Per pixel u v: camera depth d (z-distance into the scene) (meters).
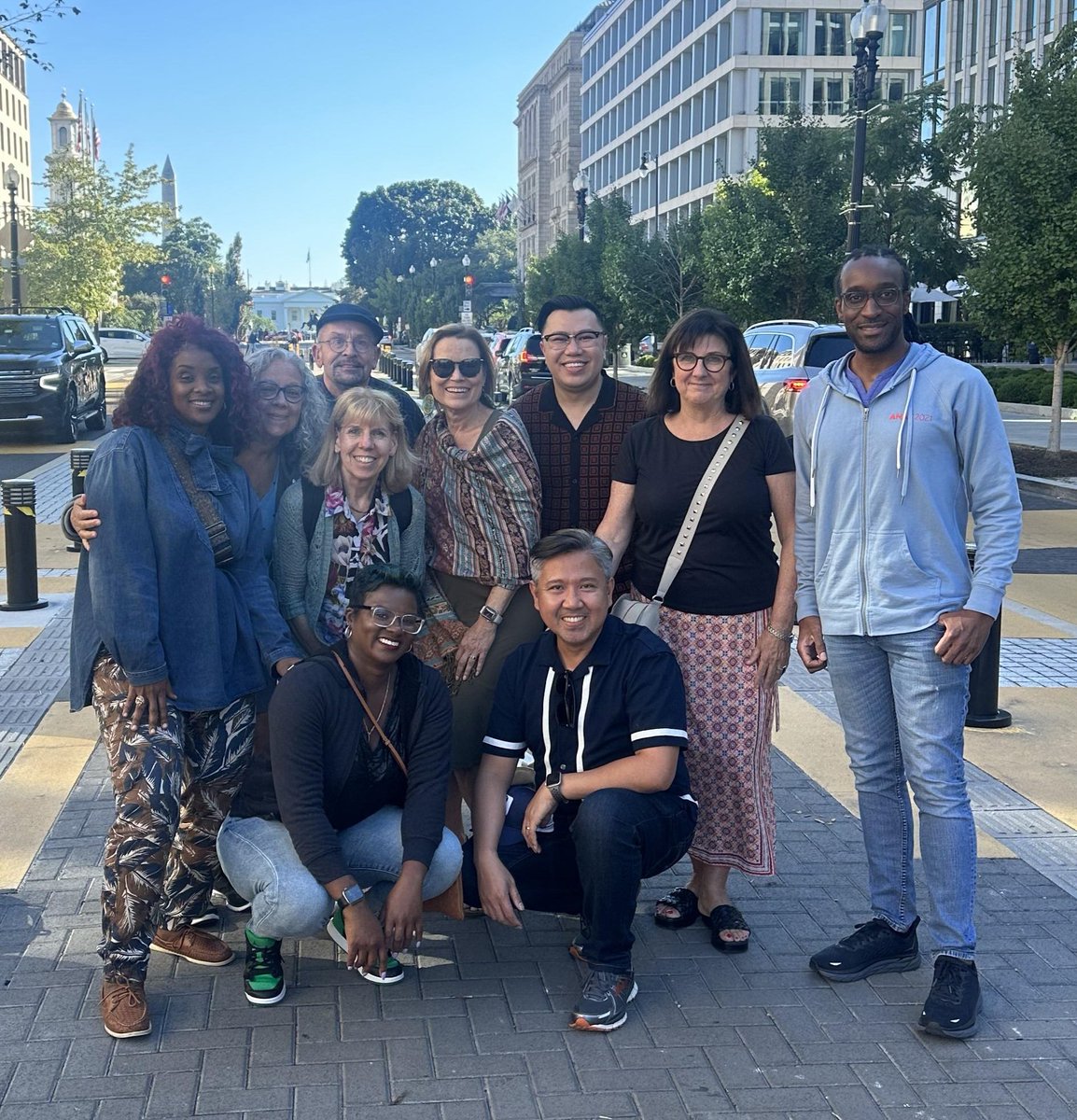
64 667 7.12
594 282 38.03
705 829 4.06
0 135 86.31
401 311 93.19
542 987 3.71
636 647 3.74
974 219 17.03
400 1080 3.18
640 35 76.88
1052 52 16.19
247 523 3.70
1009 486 3.52
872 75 17.92
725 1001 3.64
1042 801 5.23
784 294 27.09
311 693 3.48
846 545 3.66
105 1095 3.09
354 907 3.42
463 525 4.08
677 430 3.99
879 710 3.77
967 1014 3.41
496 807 3.82
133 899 3.38
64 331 20.98
